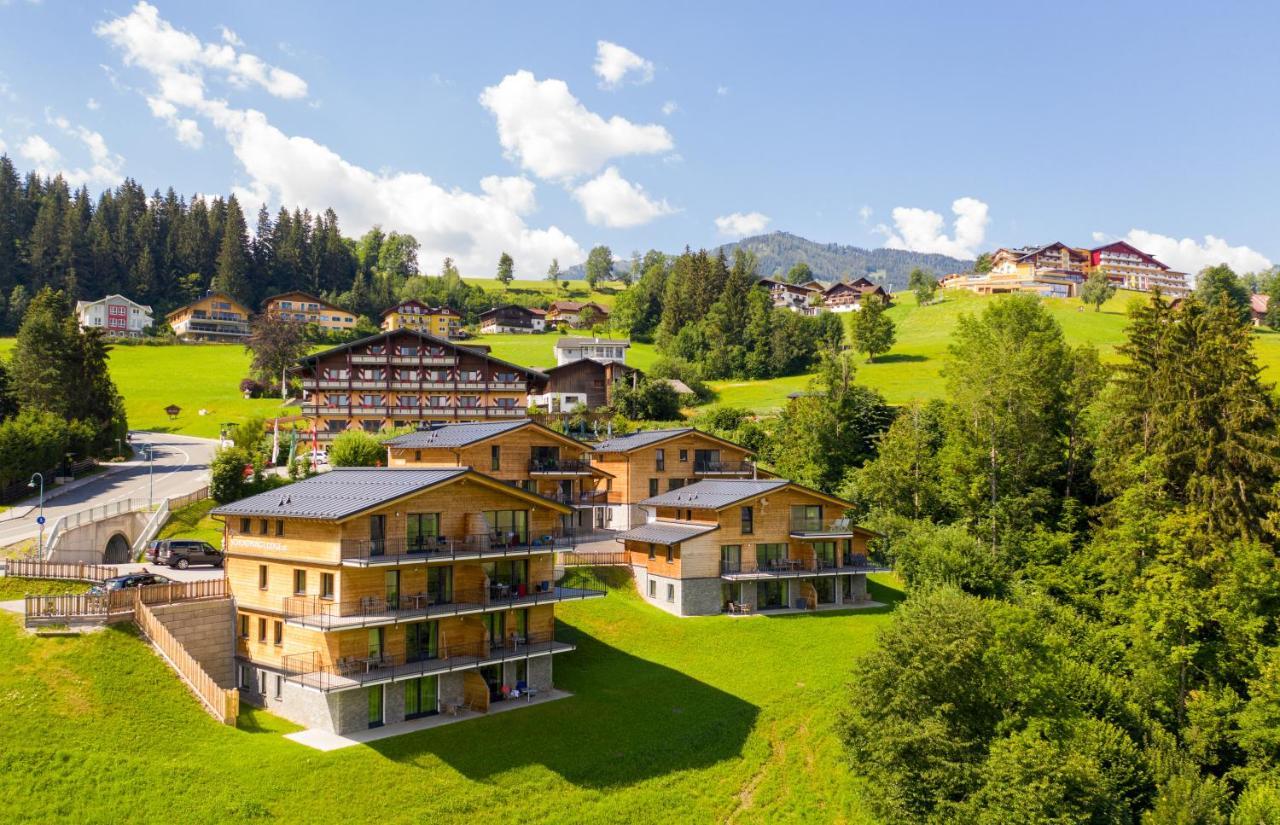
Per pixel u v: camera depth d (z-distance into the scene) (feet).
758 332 590.55
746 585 229.45
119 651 148.87
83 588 172.24
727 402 491.72
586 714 162.81
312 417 347.77
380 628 152.46
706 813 143.33
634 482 276.00
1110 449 261.85
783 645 205.57
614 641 197.06
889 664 154.10
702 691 178.81
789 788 153.58
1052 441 284.41
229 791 123.85
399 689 151.43
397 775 133.59
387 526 154.30
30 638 146.30
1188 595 187.01
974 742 147.74
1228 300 248.52
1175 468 232.94
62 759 123.95
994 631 165.78
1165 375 242.78
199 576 192.85
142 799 120.37
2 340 613.52
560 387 445.37
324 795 126.72
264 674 160.35
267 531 164.76
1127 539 216.33
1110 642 201.16
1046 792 133.49
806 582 237.86
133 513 227.81
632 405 422.82
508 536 170.40
